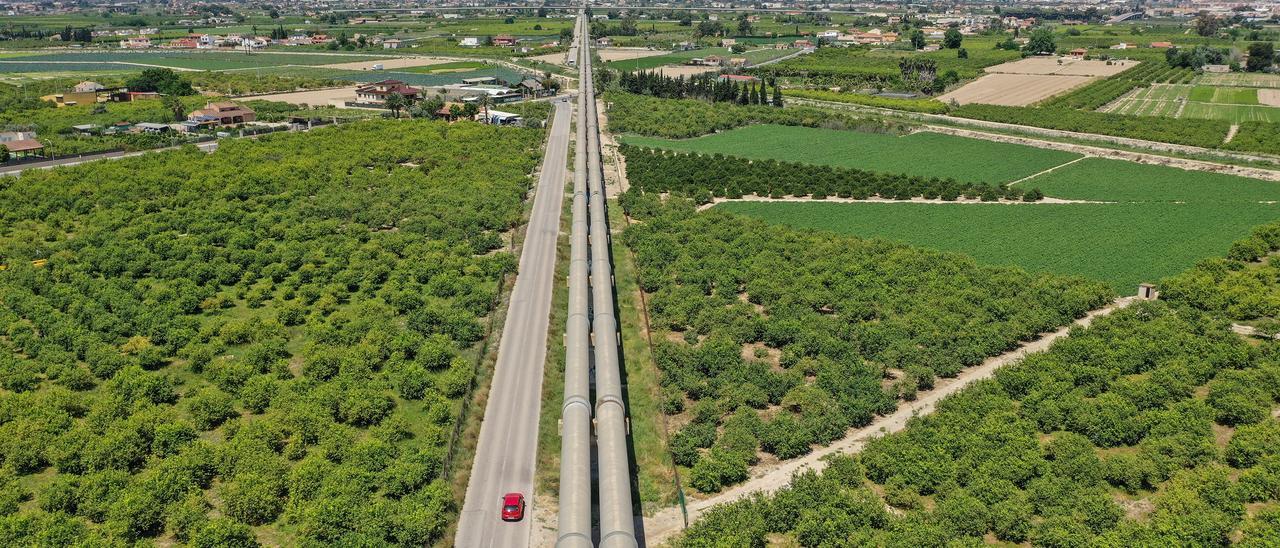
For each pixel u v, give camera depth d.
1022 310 152.00
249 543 92.12
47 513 96.44
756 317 152.62
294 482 100.56
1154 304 154.62
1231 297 156.62
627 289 174.00
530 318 156.25
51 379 131.75
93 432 114.00
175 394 128.00
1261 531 89.06
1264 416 114.12
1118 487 101.62
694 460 108.81
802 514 94.19
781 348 145.00
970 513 93.06
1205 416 115.12
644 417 120.56
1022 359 136.12
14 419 115.62
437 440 111.69
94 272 181.75
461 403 122.69
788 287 166.75
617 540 80.38
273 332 148.75
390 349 141.50
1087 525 92.31
